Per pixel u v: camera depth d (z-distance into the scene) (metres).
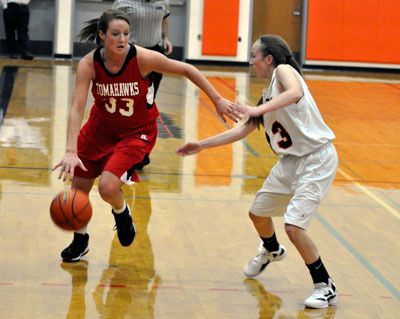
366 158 11.23
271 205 6.03
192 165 10.27
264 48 5.83
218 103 6.04
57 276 6.19
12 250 6.70
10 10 19.77
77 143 6.38
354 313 5.75
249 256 6.89
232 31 21.67
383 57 22.20
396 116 14.84
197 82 6.04
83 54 21.19
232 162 10.57
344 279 6.43
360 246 7.29
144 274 6.34
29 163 9.77
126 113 6.12
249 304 5.82
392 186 9.69
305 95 5.80
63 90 15.55
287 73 5.59
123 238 6.52
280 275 6.50
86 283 6.07
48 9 20.92
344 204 8.75
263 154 11.16
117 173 6.13
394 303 5.97
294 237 5.75
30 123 12.24
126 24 5.81
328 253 7.05
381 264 6.84
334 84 19.08
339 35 22.06
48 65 19.33
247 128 6.02
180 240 7.23
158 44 10.00
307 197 5.75
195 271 6.47
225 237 7.37
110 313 5.51
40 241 6.97
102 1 21.14
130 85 6.00
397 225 8.02
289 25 22.20
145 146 6.29
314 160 5.79
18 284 5.97
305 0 21.81
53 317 5.37
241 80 18.78
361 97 17.09
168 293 5.96
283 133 5.83
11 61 19.69
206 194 8.86
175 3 21.66
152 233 7.38
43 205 8.02
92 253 6.78
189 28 21.55
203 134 12.17
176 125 12.75
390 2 22.00
